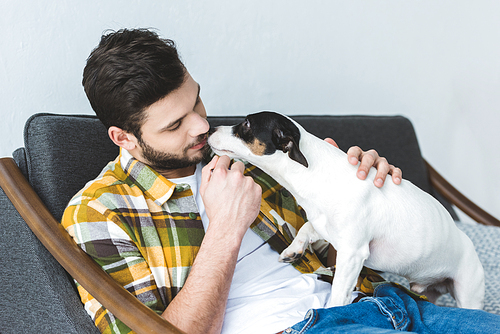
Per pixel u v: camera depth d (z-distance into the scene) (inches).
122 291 41.6
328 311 44.4
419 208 55.6
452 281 61.5
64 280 48.6
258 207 50.3
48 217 48.0
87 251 45.7
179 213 51.2
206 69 89.0
